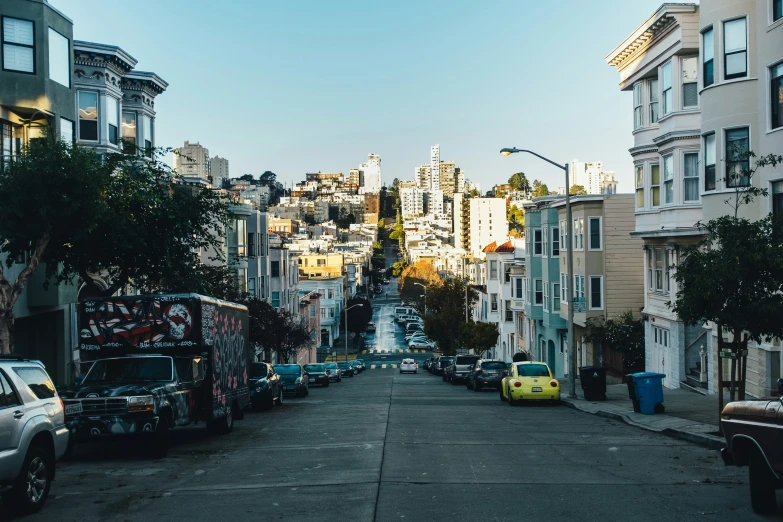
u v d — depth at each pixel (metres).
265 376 27.28
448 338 76.44
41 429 9.87
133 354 16.62
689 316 15.44
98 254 19.92
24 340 26.17
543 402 28.12
